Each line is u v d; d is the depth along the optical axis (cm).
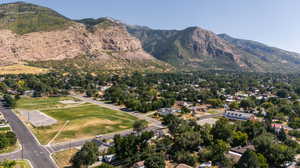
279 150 6988
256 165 6066
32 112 13188
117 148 7112
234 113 12769
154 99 16750
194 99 17725
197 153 7656
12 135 8119
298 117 12269
